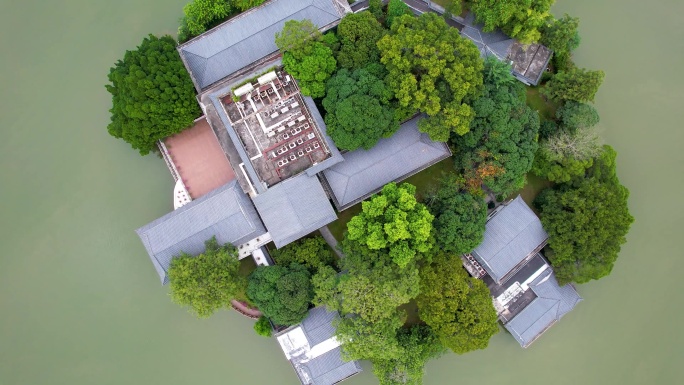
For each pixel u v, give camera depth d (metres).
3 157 59.00
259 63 54.19
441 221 51.94
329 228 58.84
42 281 58.97
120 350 59.25
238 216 52.12
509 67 52.47
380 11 56.47
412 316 58.38
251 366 59.34
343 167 53.88
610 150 55.97
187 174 57.44
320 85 51.16
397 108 50.72
